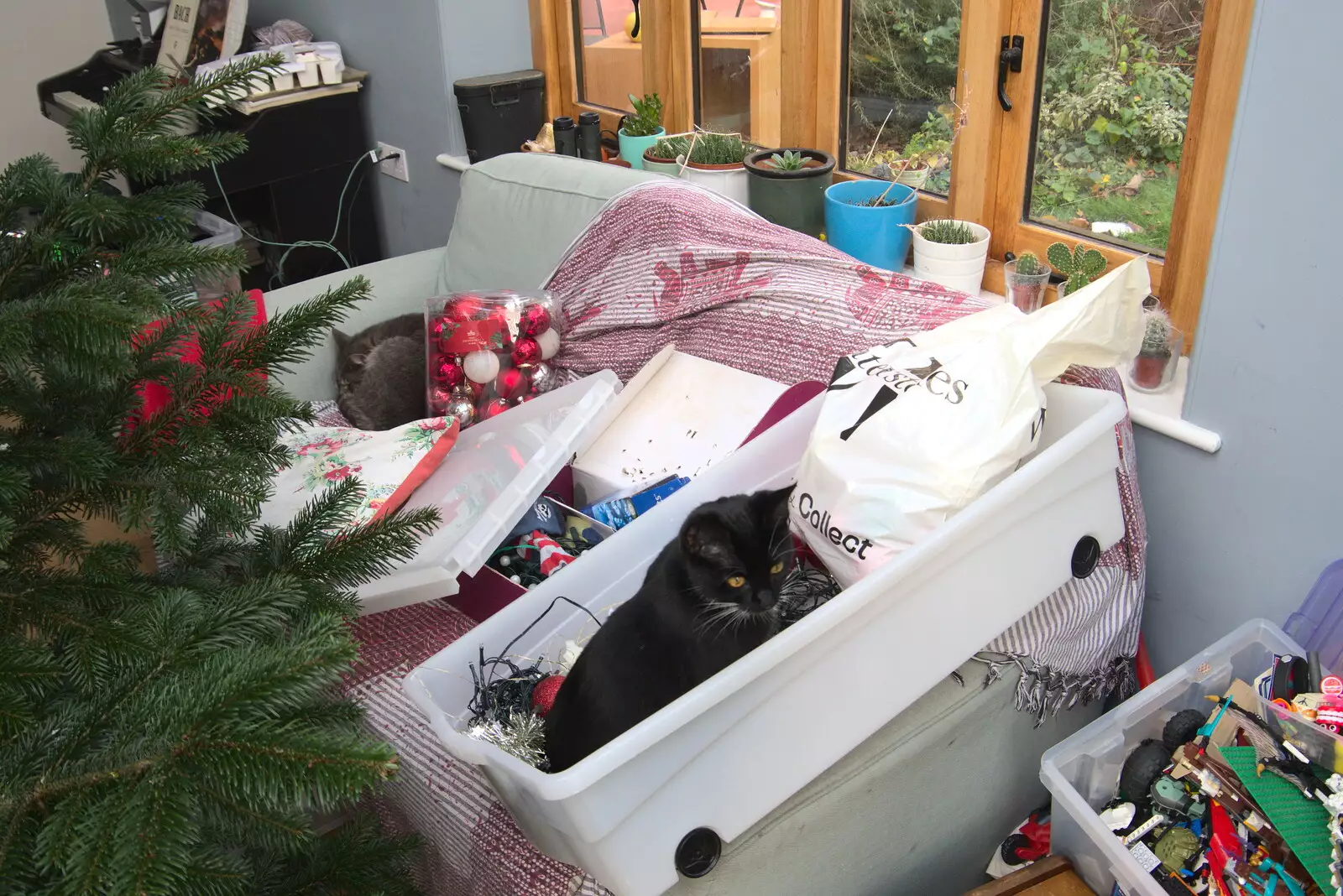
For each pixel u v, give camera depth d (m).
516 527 1.46
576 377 1.83
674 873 0.94
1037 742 1.27
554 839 0.95
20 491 0.73
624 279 1.78
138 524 0.80
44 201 0.88
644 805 0.88
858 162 1.95
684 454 1.52
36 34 3.33
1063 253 1.49
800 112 1.97
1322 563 1.16
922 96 1.78
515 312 1.76
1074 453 1.07
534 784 0.83
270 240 2.81
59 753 0.69
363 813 1.09
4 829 0.64
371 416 1.84
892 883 1.19
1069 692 1.24
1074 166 1.59
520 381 1.79
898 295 1.46
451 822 1.11
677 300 1.70
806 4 1.86
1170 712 1.20
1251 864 1.00
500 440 1.55
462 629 1.37
